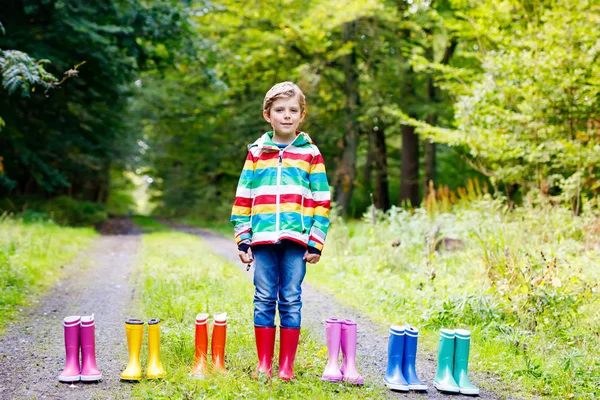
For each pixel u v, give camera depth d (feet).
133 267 29.01
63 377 11.31
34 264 25.17
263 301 11.70
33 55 43.57
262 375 11.34
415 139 68.33
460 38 40.57
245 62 62.28
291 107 11.90
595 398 11.48
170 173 106.42
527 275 17.15
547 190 29.30
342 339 11.98
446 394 11.55
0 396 10.46
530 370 12.71
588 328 15.26
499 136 30.37
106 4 47.47
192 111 79.46
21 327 15.97
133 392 10.62
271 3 57.36
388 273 24.34
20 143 52.21
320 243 11.58
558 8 28.78
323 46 56.54
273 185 11.70
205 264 27.55
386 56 58.59
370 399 10.74
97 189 111.75
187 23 51.60
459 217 31.27
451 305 17.26
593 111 28.48
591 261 21.13
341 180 63.87
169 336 14.25
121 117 68.80
